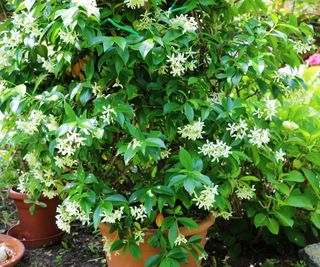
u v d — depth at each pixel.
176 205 1.80
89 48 1.55
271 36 1.77
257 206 2.11
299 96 1.96
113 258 1.83
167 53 1.50
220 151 1.57
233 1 1.85
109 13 1.58
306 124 2.03
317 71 2.48
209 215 1.83
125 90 1.59
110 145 1.71
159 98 1.64
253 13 1.92
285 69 1.90
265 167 1.94
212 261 2.21
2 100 1.63
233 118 1.60
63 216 1.65
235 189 1.96
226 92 1.75
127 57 1.42
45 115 1.63
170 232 1.59
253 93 1.92
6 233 2.54
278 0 2.72
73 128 1.47
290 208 2.03
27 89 1.76
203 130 1.65
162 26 1.55
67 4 1.49
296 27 1.85
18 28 1.67
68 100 1.64
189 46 1.66
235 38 1.74
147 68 1.61
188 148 1.68
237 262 2.24
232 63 1.69
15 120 1.75
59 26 1.46
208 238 2.44
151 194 1.54
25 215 2.39
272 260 2.26
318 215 2.10
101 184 1.58
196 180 1.44
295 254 2.31
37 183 1.86
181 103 1.62
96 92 1.60
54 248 2.42
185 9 1.65
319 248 2.16
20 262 2.26
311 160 2.01
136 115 1.65
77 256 2.31
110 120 1.53
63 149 1.50
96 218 1.45
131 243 1.66
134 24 1.58
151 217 1.64
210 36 1.73
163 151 1.67
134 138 1.49
